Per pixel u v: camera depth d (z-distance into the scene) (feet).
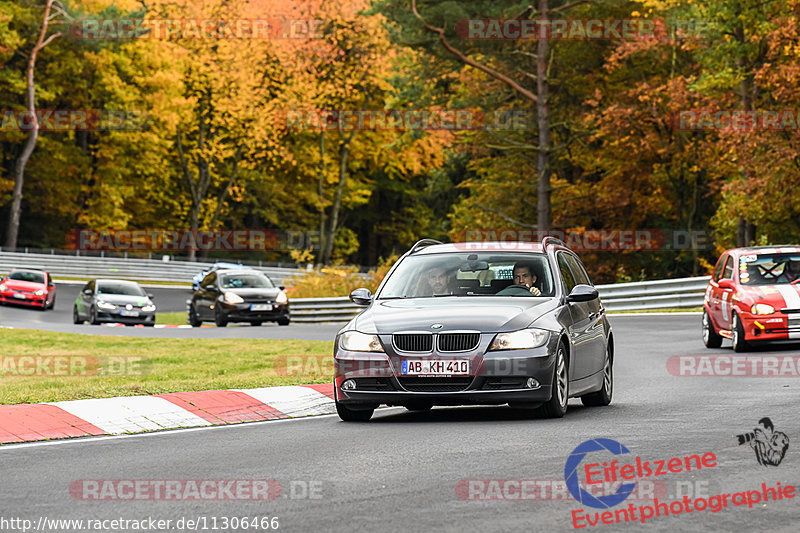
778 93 467.11
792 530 75.00
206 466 104.27
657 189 621.31
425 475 96.22
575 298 148.15
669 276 631.15
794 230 520.01
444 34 563.48
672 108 551.18
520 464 100.83
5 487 94.53
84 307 479.82
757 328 239.91
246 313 424.05
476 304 142.10
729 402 152.25
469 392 133.39
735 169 562.66
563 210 651.25
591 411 148.25
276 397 161.38
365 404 138.62
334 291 517.55
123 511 83.97
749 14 497.46
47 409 142.10
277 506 84.58
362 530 75.87
